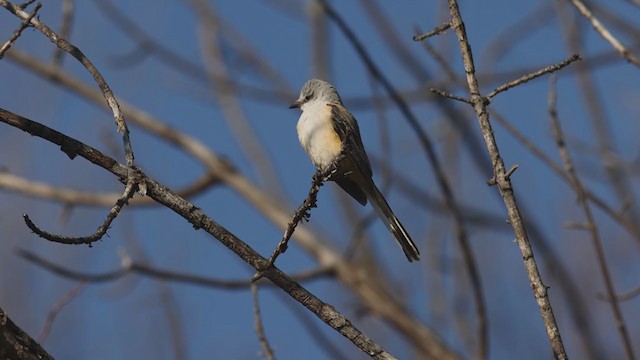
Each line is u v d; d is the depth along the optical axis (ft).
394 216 34.60
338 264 50.08
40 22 22.62
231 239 22.09
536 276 20.68
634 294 28.89
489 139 21.85
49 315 32.76
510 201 21.33
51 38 22.50
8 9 22.54
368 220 43.86
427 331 44.88
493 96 22.33
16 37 22.48
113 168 21.57
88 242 20.02
